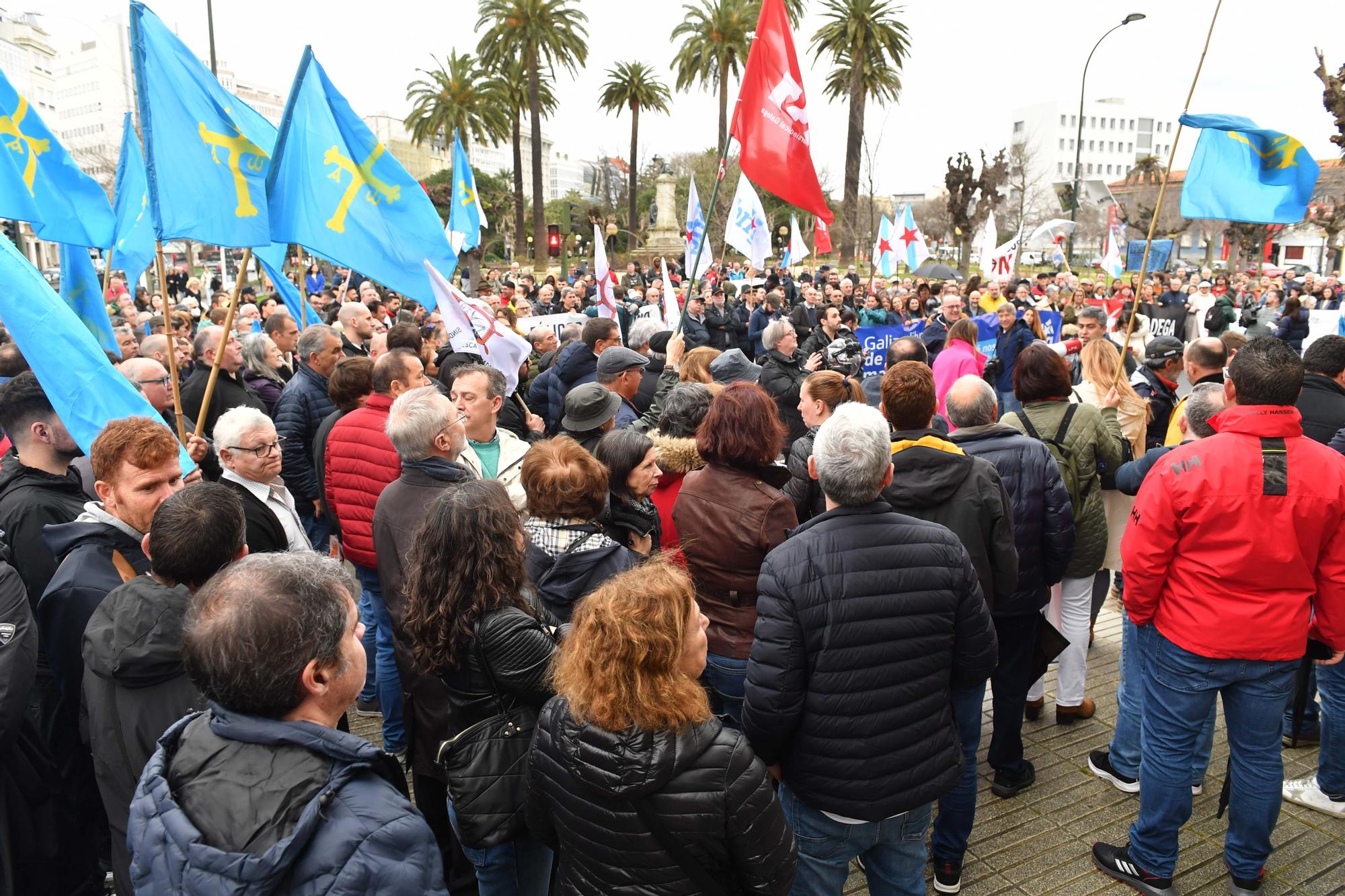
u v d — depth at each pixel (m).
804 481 3.68
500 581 2.39
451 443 3.24
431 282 4.97
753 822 1.84
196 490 2.43
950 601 2.49
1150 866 3.23
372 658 4.77
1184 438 4.00
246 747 1.59
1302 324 14.13
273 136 4.88
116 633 2.24
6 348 4.83
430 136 44.25
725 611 3.17
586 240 56.44
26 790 2.67
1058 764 4.10
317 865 1.46
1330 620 2.97
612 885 1.87
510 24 39.72
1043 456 3.57
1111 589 6.20
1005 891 3.27
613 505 3.36
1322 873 3.34
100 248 4.68
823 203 5.89
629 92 50.22
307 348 5.46
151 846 1.49
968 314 13.09
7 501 3.23
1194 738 3.11
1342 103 22.19
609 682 1.81
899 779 2.43
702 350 5.31
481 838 2.34
